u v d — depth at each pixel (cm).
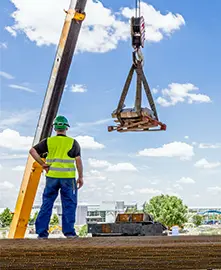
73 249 125
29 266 123
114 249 125
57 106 1158
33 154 762
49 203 749
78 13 1104
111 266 123
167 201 4484
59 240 170
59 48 1128
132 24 1049
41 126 1162
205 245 125
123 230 1053
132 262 124
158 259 123
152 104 1048
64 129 787
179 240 153
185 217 4431
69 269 124
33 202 1209
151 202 4581
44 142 764
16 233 1197
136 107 1008
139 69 1029
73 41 1124
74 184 755
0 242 157
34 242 155
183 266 123
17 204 1211
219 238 162
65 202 742
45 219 745
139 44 1039
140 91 1021
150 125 1020
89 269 124
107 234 1055
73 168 760
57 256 123
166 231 1138
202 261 121
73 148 766
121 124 1046
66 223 732
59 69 1127
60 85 1138
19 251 123
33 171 1180
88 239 176
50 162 757
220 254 123
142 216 1130
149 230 1059
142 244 134
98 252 123
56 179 746
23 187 1194
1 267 122
